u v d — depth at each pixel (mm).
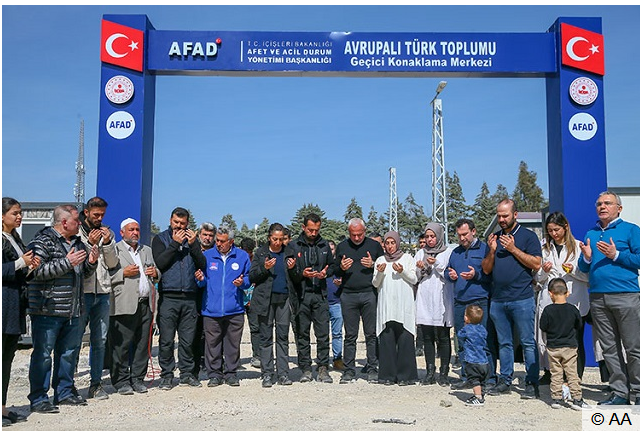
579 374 7027
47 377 6047
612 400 6336
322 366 7879
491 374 7164
